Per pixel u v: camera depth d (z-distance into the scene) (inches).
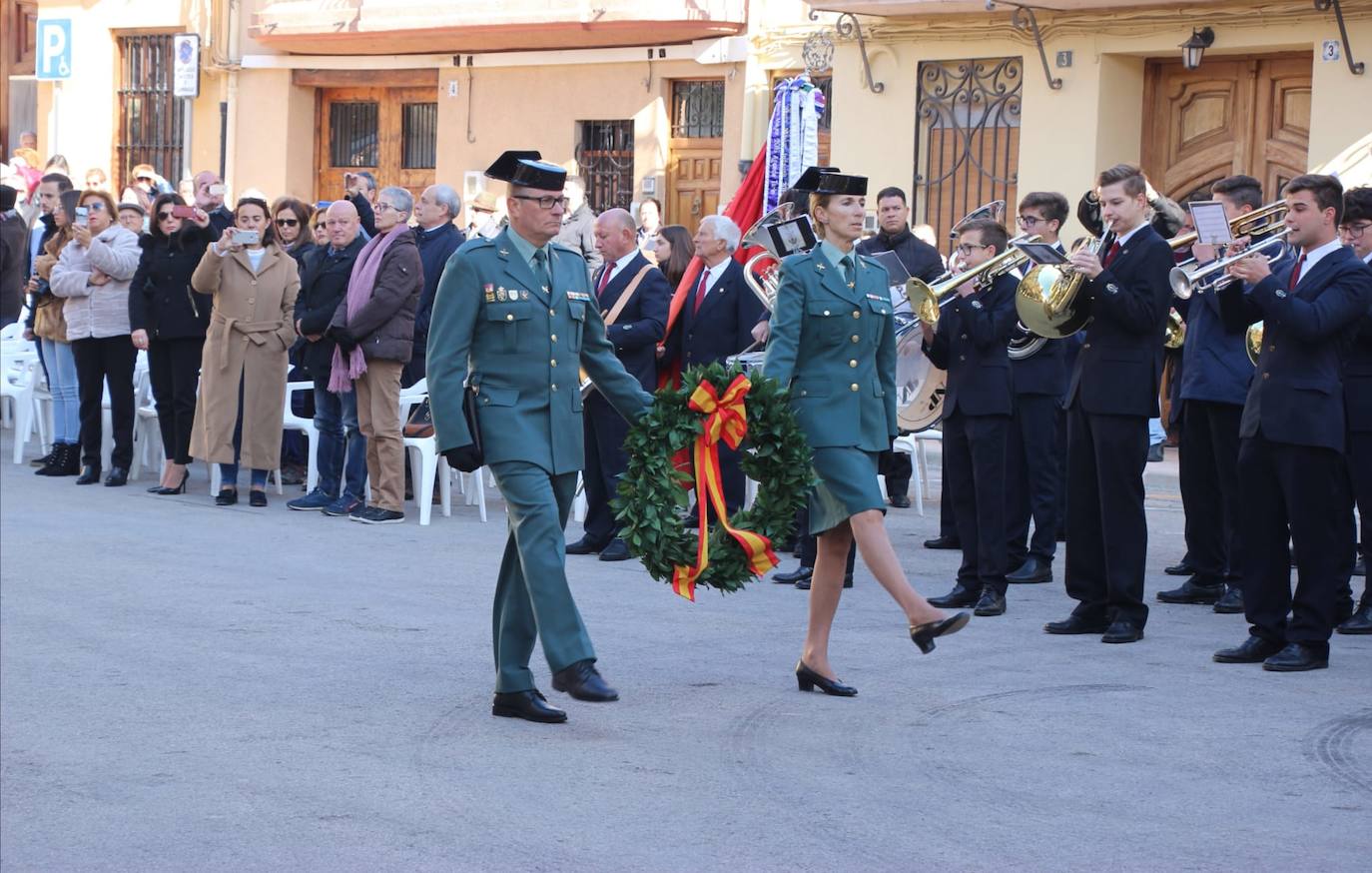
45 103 1182.3
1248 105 766.5
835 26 856.9
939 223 834.8
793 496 328.5
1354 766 295.6
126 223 654.5
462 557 508.7
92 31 1152.8
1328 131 722.2
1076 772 291.4
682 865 247.1
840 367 341.7
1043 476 481.4
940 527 562.3
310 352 597.6
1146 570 506.3
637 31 923.4
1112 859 249.3
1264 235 415.8
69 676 361.7
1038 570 481.4
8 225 738.2
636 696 343.6
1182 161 790.5
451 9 964.0
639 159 960.9
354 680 357.7
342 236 589.3
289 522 570.9
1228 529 440.8
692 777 289.0
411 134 1063.0
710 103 943.0
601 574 485.4
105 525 555.2
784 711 331.6
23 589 450.9
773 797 278.2
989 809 271.9
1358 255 403.9
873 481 337.1
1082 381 395.5
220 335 597.0
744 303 523.2
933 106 832.3
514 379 319.9
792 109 697.6
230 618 418.0
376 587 459.5
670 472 324.8
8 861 253.3
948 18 815.7
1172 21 754.8
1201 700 340.2
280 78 1083.9
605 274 532.4
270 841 259.6
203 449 607.2
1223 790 281.9
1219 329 441.1
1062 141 787.4
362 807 274.7
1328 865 247.4
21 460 711.7
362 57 1057.5
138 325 623.2
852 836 259.3
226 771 295.0
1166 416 775.7
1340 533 406.6
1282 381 366.9
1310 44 726.5
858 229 346.6
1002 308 426.9
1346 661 377.7
